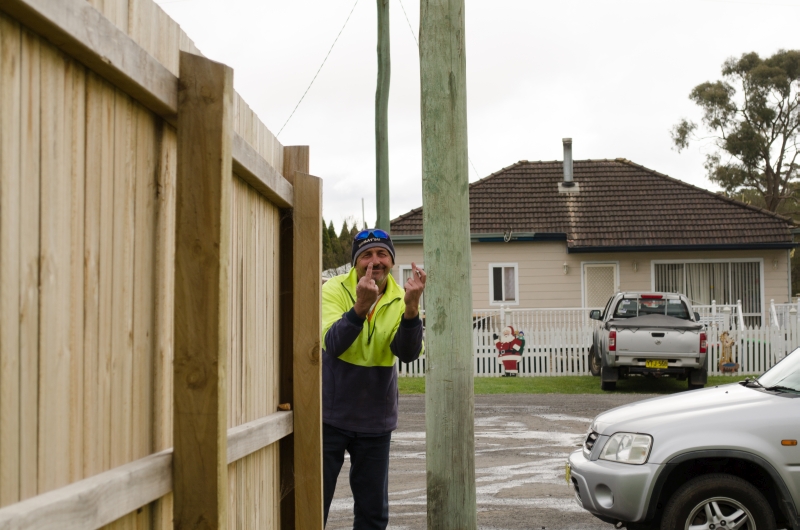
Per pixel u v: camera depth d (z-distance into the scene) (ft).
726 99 132.87
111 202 6.70
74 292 6.04
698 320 56.49
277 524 11.93
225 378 7.72
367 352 15.51
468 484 17.01
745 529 18.29
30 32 5.43
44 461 5.60
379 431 15.64
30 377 5.41
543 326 66.28
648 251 78.02
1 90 5.08
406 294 14.76
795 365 21.24
